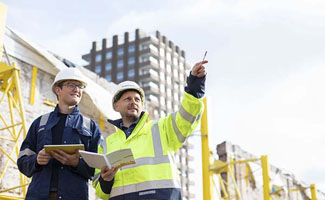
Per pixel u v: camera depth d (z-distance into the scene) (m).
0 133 12.24
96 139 5.48
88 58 121.81
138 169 4.94
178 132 5.12
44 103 13.98
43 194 4.91
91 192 14.73
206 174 20.03
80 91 5.55
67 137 5.27
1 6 11.44
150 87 109.00
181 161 101.75
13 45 13.41
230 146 31.39
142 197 4.80
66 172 5.09
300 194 36.09
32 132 5.39
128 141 5.23
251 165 32.31
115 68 116.50
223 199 26.66
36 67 13.98
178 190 4.91
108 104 15.49
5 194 11.88
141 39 116.00
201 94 4.89
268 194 24.23
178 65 123.38
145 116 5.33
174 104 116.25
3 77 11.41
